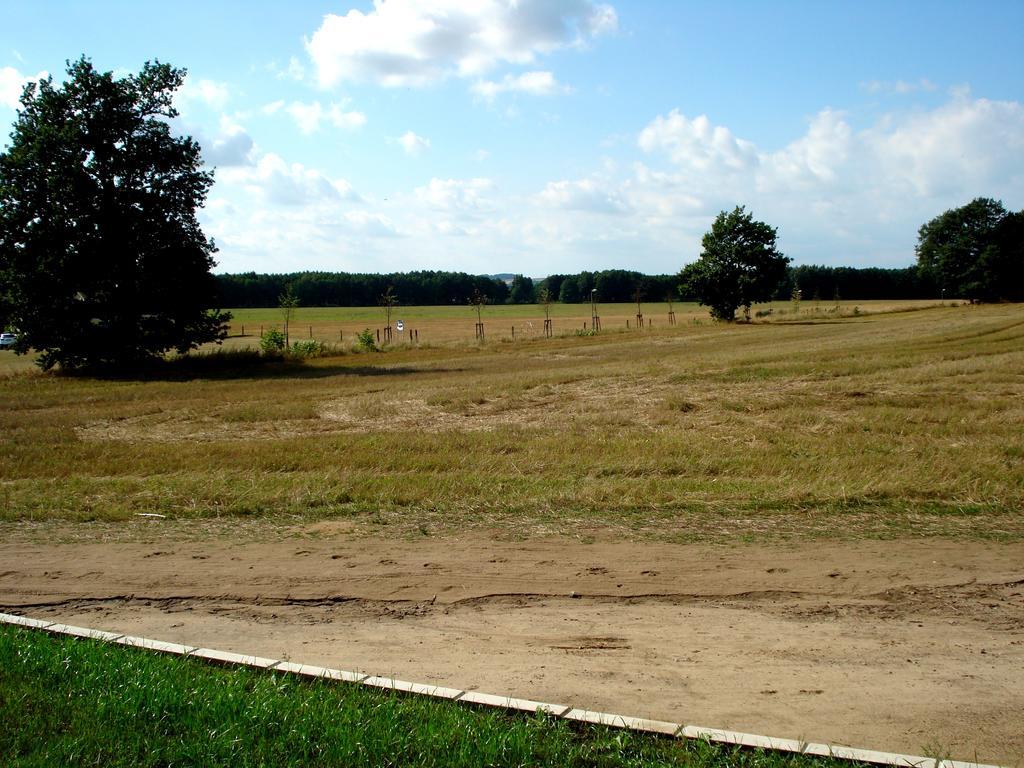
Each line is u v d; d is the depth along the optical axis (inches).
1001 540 320.5
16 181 1346.0
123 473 505.7
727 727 181.2
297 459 526.9
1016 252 3334.2
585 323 3321.9
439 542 332.8
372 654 227.5
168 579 295.0
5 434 695.1
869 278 5246.1
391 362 1582.2
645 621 249.1
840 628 240.5
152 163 1441.9
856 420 623.2
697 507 375.9
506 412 773.9
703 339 1952.5
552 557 309.7
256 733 169.9
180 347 1520.7
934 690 199.5
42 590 286.4
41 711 181.8
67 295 1375.5
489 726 171.8
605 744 166.2
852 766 157.5
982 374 852.0
